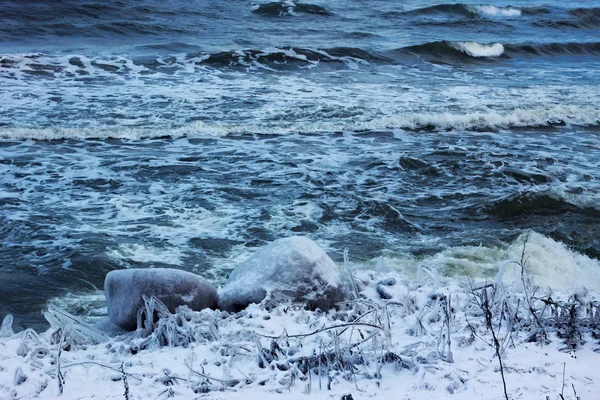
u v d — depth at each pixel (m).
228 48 22.47
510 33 30.31
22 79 17.50
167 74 18.86
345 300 5.64
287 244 5.80
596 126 15.40
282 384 3.99
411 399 3.76
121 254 8.21
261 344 4.50
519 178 11.52
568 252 8.52
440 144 13.52
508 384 3.91
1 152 12.27
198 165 11.80
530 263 7.87
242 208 9.83
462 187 11.05
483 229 9.36
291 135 13.86
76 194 10.32
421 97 17.42
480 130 14.73
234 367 4.28
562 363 4.23
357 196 10.36
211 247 8.50
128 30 25.02
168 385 4.02
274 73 19.80
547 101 17.39
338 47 22.52
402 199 10.41
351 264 7.40
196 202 10.05
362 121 14.76
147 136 13.43
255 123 14.39
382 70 21.19
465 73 21.58
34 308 7.04
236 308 5.56
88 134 13.34
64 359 4.49
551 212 10.02
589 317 5.06
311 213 9.67
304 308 5.44
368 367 4.24
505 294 5.25
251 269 5.76
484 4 34.72
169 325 4.81
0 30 23.91
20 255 8.18
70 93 16.44
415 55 23.41
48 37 23.53
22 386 4.02
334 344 4.33
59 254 8.19
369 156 12.55
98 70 18.77
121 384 4.06
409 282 6.12
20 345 4.62
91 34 24.30
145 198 10.20
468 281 6.00
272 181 11.02
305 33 26.47
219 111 15.29
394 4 34.56
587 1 40.66
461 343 4.57
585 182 11.40
